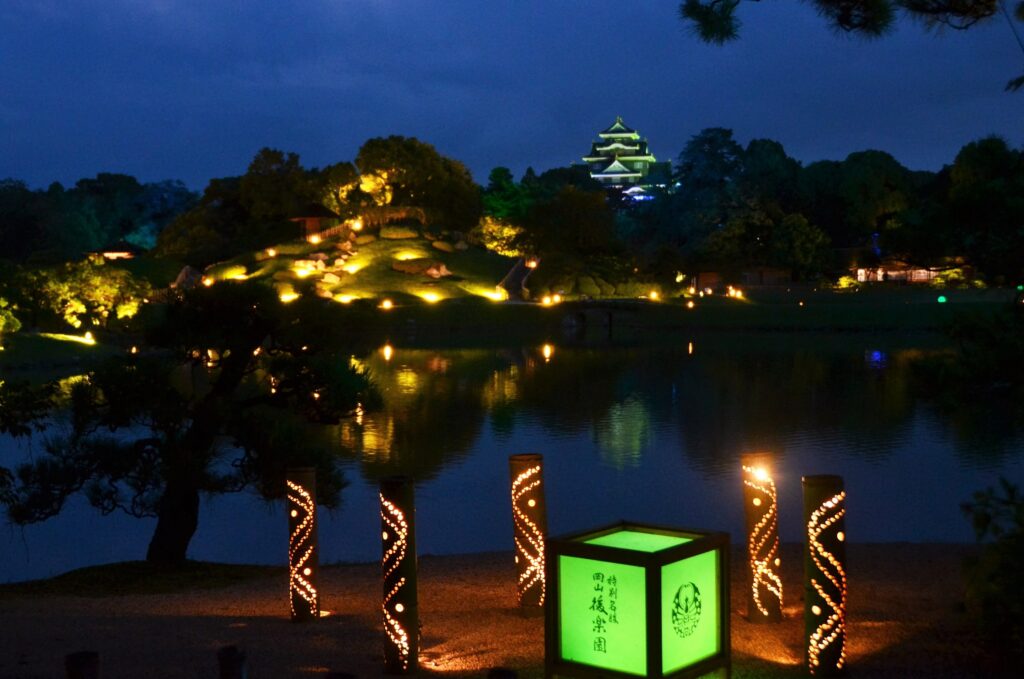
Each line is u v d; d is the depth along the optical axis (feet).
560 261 351.87
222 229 426.10
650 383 168.35
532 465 34.40
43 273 237.66
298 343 54.80
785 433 111.55
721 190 379.96
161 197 569.64
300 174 425.69
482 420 126.62
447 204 424.46
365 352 111.65
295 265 355.77
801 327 278.26
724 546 23.36
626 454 99.76
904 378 168.35
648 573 21.77
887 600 36.50
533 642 31.04
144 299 253.24
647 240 426.92
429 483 86.12
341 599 40.50
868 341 245.65
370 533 68.18
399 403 144.77
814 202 395.14
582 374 185.57
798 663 28.45
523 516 34.53
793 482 82.23
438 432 116.06
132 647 31.86
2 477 50.88
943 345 230.27
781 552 48.52
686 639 22.61
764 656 29.19
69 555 66.44
